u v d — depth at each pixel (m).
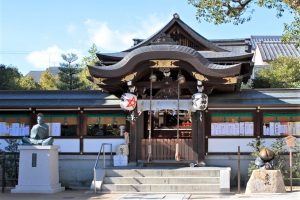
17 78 40.94
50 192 17.80
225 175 17.56
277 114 20.28
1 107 20.95
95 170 18.06
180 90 20.69
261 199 14.63
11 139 20.91
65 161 20.95
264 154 17.14
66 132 21.14
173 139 20.28
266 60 44.78
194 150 20.03
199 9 17.33
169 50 18.77
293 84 30.72
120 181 18.06
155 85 20.42
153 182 17.95
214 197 15.73
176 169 18.45
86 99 21.28
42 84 46.25
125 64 19.00
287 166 19.45
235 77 18.89
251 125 20.34
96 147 20.91
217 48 23.02
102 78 19.38
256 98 20.48
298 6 14.29
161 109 20.27
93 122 21.03
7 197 16.34
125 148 20.22
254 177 16.59
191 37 23.20
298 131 20.08
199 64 18.86
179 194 16.75
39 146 18.27
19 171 18.20
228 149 20.33
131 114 20.30
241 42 26.34
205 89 20.08
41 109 21.14
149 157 20.12
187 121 22.42
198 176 18.17
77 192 18.16
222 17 17.23
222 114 20.53
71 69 43.72
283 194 15.95
